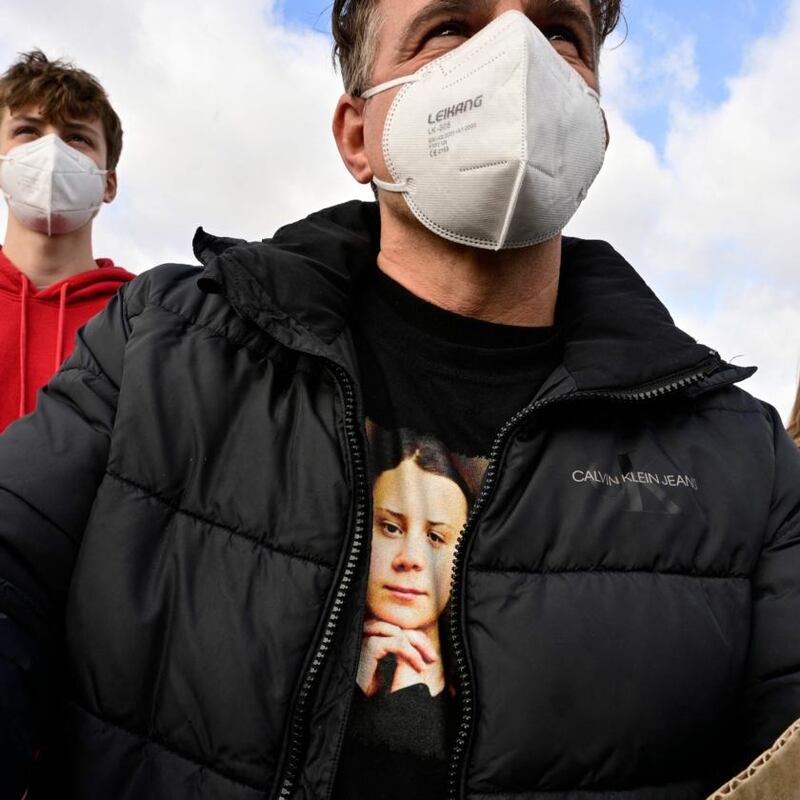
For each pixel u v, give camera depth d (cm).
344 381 117
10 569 103
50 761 107
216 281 123
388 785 104
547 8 143
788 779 93
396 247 140
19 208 271
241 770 100
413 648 111
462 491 122
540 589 111
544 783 104
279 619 105
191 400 117
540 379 134
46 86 281
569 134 131
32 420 119
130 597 105
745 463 128
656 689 108
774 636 118
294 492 112
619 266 151
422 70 136
